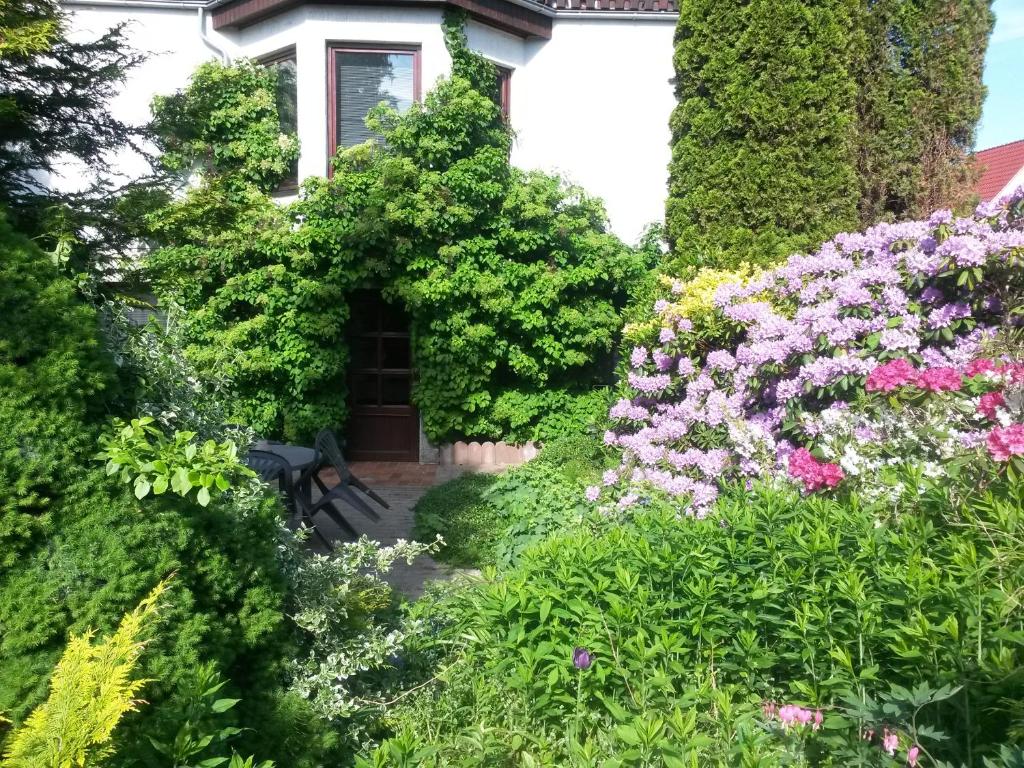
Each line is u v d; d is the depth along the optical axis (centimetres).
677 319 627
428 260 915
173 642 226
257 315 920
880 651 276
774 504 346
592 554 338
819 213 735
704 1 753
